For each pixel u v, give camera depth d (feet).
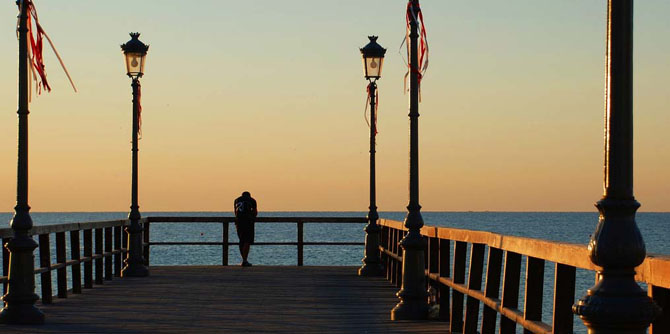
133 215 65.46
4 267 41.60
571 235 412.16
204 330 37.01
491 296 30.12
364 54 65.72
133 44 64.39
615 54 15.90
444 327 37.96
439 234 39.42
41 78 38.70
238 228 75.20
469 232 33.30
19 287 39.09
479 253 32.86
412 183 41.14
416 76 40.63
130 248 65.57
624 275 15.71
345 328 37.70
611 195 15.83
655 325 16.15
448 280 37.40
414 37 40.42
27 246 39.09
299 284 59.06
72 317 41.37
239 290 54.75
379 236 70.69
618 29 15.89
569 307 21.31
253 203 75.36
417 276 40.96
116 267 66.33
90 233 55.98
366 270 66.59
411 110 40.88
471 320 32.99
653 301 15.67
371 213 67.62
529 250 24.39
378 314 42.80
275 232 458.91
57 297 49.85
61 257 49.90
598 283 15.93
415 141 41.06
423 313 40.65
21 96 38.70
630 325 15.52
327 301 48.75
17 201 39.19
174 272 69.26
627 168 15.84
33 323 38.88
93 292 53.31
